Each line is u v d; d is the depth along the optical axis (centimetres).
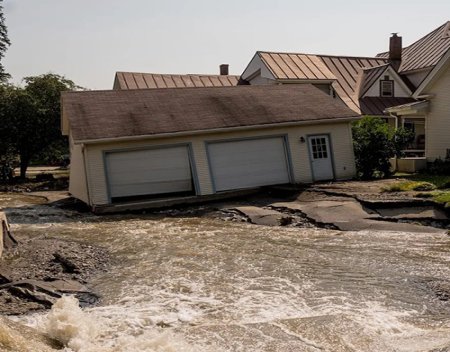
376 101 2906
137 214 1619
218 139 1847
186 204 1745
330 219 1272
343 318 600
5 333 475
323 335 544
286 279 795
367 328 568
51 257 961
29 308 676
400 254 936
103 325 600
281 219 1326
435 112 2056
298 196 1638
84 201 1784
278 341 527
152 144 1762
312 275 815
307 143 1975
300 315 626
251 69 3131
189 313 644
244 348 508
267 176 1909
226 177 1847
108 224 1408
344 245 1030
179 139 1795
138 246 1071
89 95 1980
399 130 2077
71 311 581
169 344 514
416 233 1118
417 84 3017
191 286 766
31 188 2747
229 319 616
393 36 3203
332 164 2008
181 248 1038
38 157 3644
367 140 2012
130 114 1850
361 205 1363
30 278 834
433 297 694
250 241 1098
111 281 812
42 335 532
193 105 1986
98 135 1678
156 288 763
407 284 755
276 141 1936
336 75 3050
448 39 2995
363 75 3089
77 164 1905
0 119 3139
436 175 1923
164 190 1786
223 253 984
